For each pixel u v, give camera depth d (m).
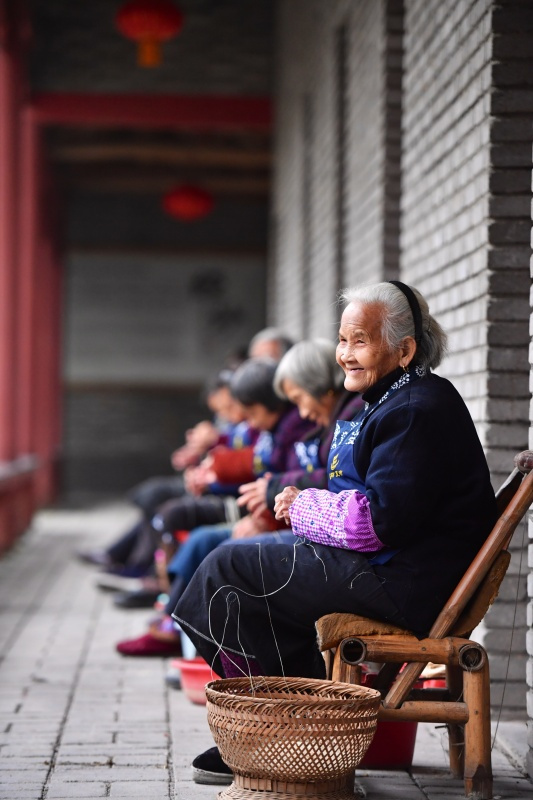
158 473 27.47
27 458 18.28
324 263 12.46
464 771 4.82
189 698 6.55
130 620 9.58
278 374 6.20
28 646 8.34
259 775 4.41
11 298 15.38
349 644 4.61
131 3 14.18
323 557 4.73
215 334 27.44
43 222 21.92
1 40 14.77
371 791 4.84
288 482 6.00
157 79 18.38
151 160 23.50
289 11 16.22
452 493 4.69
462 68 6.52
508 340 5.95
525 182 5.95
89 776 5.04
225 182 24.25
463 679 4.85
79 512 22.17
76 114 18.31
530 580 5.25
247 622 4.80
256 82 18.50
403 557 4.66
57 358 25.59
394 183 9.00
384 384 4.78
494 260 5.94
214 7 18.50
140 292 27.31
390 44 9.00
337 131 11.68
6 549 14.91
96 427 27.34
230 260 27.42
